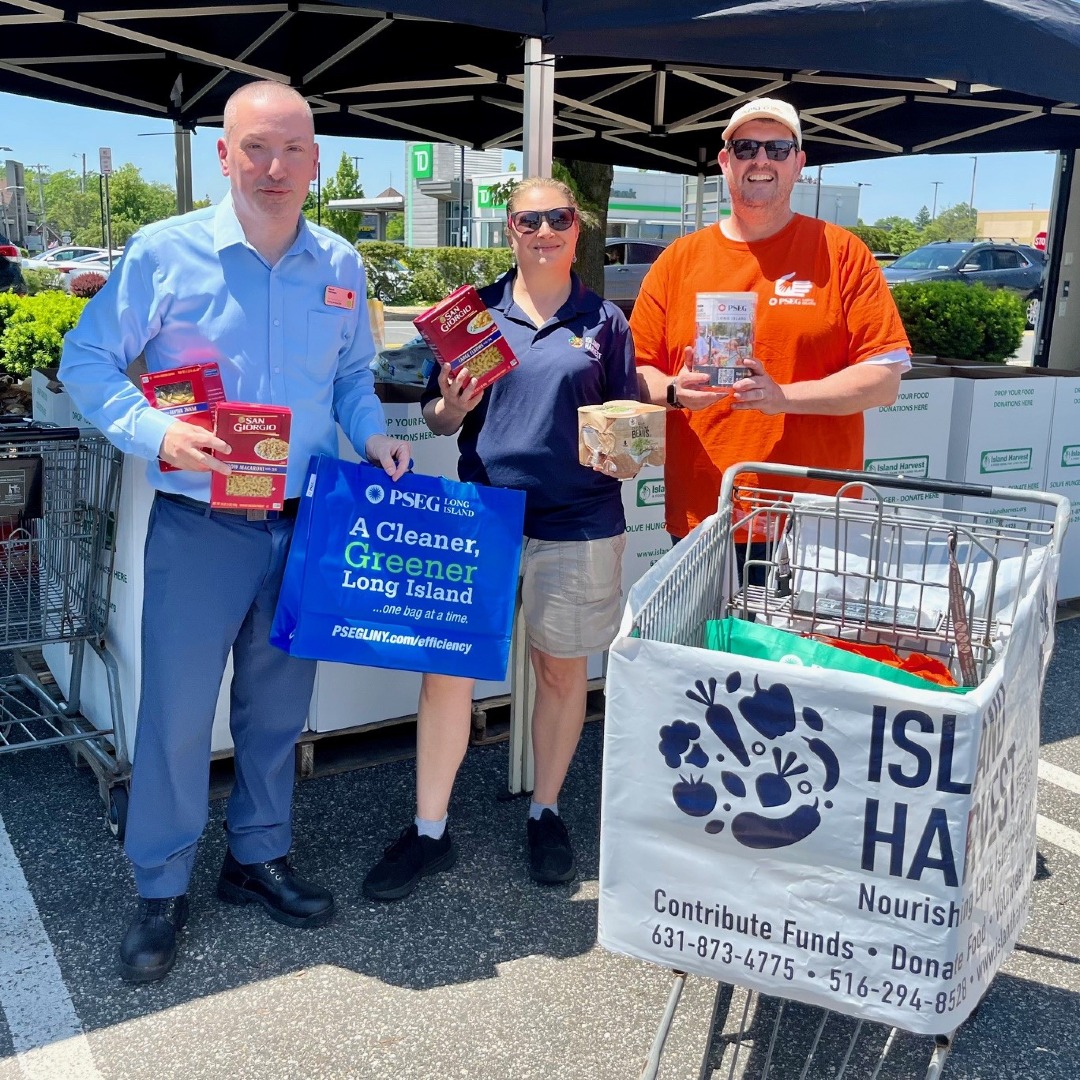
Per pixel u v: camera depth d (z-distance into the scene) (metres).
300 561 2.71
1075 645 5.37
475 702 4.14
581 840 3.50
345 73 5.75
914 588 2.60
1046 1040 2.60
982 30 3.55
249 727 2.93
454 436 3.81
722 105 6.80
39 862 3.25
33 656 4.46
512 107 6.86
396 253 23.83
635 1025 2.61
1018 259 19.58
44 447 3.24
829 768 1.77
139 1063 2.43
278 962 2.81
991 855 1.86
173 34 5.17
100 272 20.00
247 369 2.65
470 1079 2.41
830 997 1.85
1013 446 5.32
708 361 2.91
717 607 2.63
